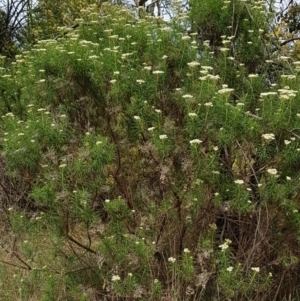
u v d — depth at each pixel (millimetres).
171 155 3721
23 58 6738
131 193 4035
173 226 3848
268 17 5598
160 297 3576
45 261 4355
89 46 5012
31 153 4195
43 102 4957
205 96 3791
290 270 3889
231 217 3961
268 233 3693
